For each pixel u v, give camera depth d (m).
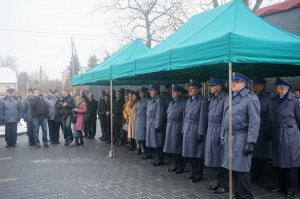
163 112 7.04
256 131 4.13
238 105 4.31
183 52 4.91
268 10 8.39
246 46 4.14
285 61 4.41
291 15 7.73
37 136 10.20
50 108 10.60
